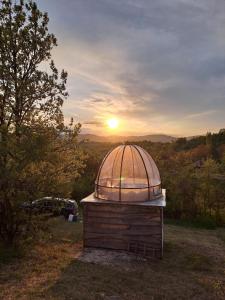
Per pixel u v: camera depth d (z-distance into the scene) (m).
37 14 12.41
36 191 11.51
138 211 12.73
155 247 12.57
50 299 7.85
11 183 10.96
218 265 12.46
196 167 32.84
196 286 9.69
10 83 12.05
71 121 13.21
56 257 11.65
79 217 21.61
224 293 9.22
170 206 26.34
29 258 11.21
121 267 10.99
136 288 9.13
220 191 26.56
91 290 8.66
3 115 12.33
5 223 11.98
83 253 12.41
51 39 12.77
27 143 10.84
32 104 12.61
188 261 12.49
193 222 24.97
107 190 13.62
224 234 20.98
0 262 10.44
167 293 8.93
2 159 11.40
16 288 8.48
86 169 31.17
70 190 12.94
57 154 11.97
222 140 80.12
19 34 12.12
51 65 12.85
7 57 12.11
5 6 12.09
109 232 13.00
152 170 14.42
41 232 12.16
